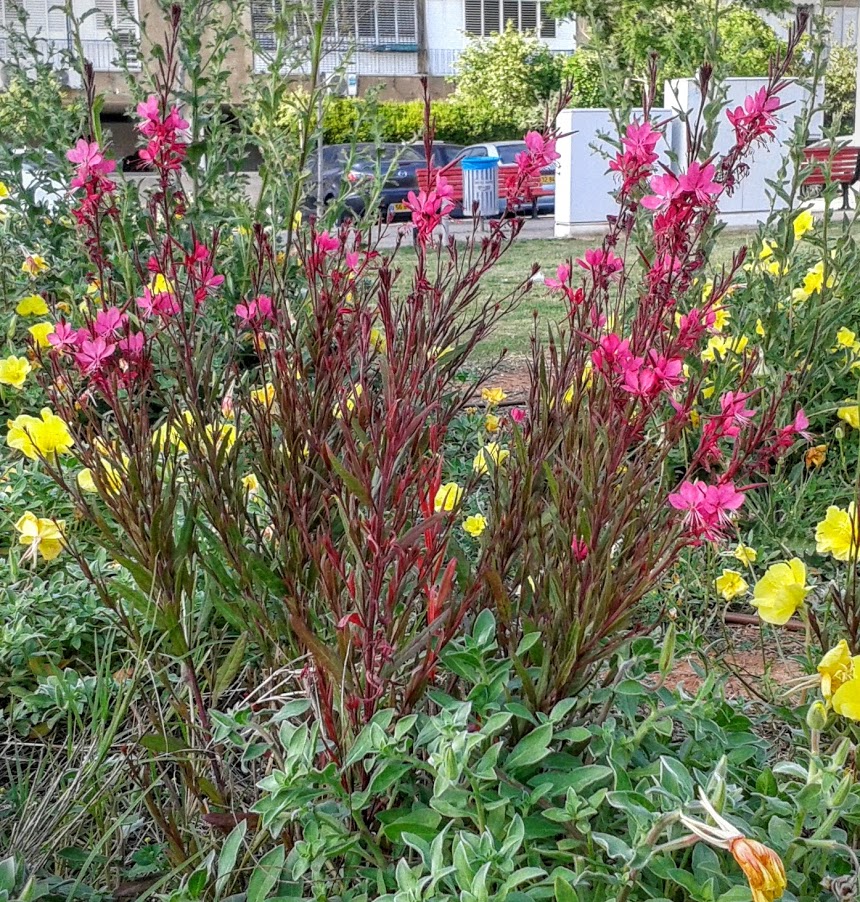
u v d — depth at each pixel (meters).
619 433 1.75
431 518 1.49
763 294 3.80
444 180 1.99
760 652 2.67
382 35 31.31
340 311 2.20
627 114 4.12
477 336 2.26
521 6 33.25
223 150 4.31
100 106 3.04
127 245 3.41
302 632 1.56
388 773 1.52
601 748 1.66
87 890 1.71
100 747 1.82
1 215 4.66
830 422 3.95
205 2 4.23
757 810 1.64
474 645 1.62
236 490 2.07
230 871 1.55
